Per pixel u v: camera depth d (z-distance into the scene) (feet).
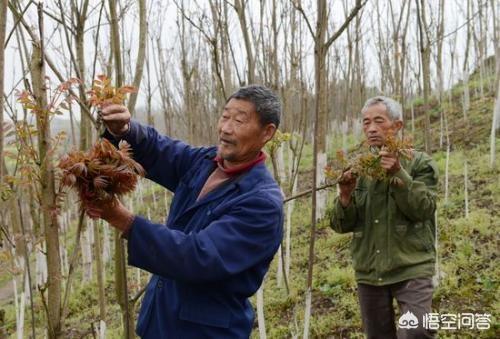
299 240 21.80
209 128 24.07
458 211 19.81
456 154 27.63
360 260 9.30
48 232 4.59
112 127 5.38
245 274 5.28
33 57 4.57
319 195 23.50
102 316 8.62
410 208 8.37
